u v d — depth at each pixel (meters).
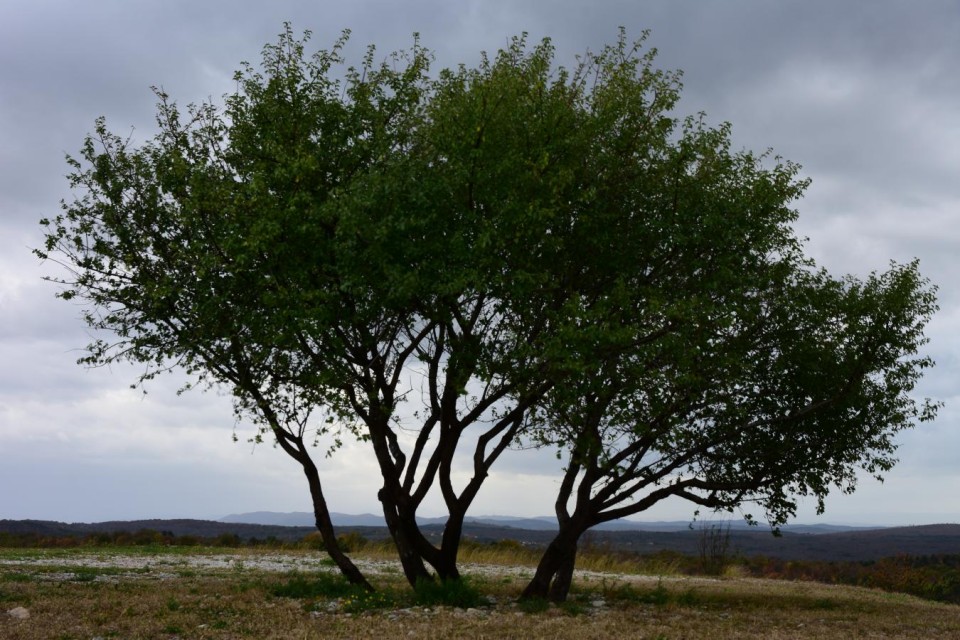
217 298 17.77
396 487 19.86
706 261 18.14
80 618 14.86
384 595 18.83
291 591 19.62
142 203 19.30
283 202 17.44
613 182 18.09
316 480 20.39
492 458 19.95
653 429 18.22
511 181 16.70
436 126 17.73
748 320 18.83
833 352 19.73
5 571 22.78
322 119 18.81
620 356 17.19
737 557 48.53
